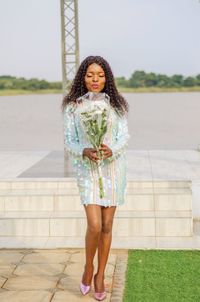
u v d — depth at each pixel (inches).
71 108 155.9
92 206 151.7
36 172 301.7
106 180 153.6
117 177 155.2
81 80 156.2
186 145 603.2
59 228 226.5
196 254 201.5
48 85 1649.9
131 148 573.6
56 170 309.1
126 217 226.8
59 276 176.9
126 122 158.1
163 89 1716.3
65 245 214.1
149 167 324.8
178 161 355.3
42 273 180.2
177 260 193.6
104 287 158.7
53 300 156.4
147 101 1384.1
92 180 152.8
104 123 147.5
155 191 252.5
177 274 178.1
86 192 152.7
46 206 245.1
